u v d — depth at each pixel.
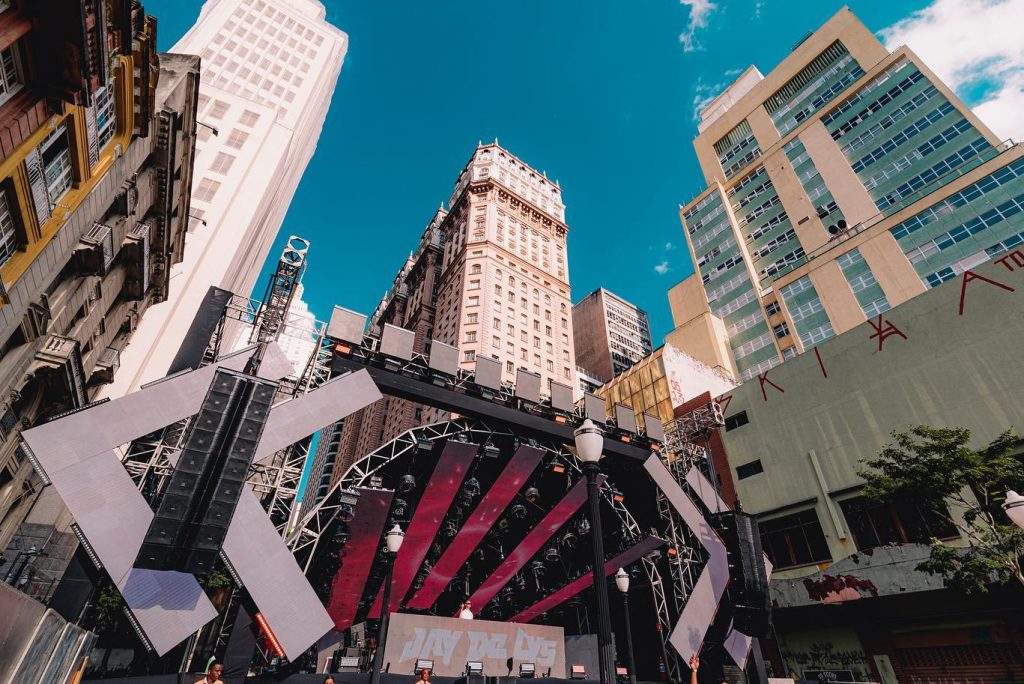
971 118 45.75
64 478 12.13
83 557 12.28
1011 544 15.54
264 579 13.57
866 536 26.73
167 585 12.36
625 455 23.52
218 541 12.84
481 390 20.62
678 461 26.95
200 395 14.48
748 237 63.25
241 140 50.47
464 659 17.42
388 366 18.73
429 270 93.00
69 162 14.54
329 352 18.30
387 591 12.91
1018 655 20.52
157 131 19.61
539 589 27.00
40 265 14.24
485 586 24.77
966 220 41.53
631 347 107.50
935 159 46.94
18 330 14.90
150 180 20.64
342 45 69.38
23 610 5.24
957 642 22.47
